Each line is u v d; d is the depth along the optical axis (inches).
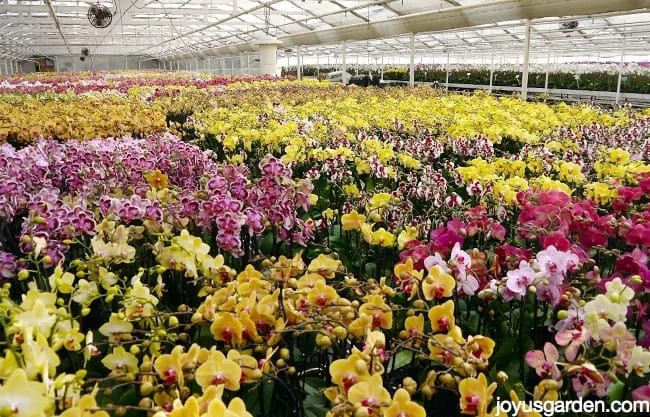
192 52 1705.2
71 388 50.4
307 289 67.5
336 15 852.0
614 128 263.7
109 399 63.1
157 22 1052.5
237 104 404.8
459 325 85.4
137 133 258.5
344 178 161.6
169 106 370.6
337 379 52.2
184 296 92.9
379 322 64.1
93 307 91.7
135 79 860.0
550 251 70.8
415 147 192.4
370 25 749.3
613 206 112.3
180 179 149.5
